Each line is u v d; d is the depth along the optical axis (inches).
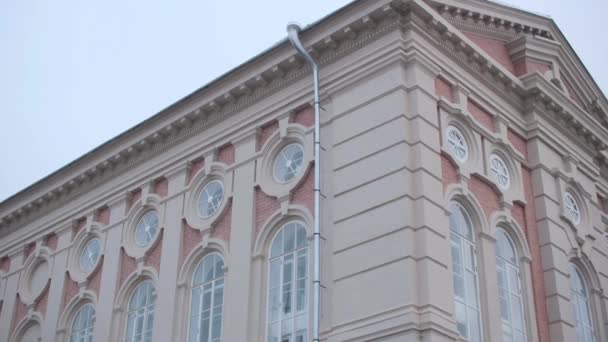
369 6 597.3
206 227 661.3
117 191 764.6
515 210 645.3
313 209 591.2
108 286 722.8
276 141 642.8
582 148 751.7
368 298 525.0
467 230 594.2
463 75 633.6
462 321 555.5
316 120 603.5
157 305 668.7
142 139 741.3
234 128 680.4
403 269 515.5
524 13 722.2
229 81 682.2
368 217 548.7
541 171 675.4
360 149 575.2
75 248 780.6
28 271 824.3
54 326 756.0
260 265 610.9
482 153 629.0
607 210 777.6
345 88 605.9
